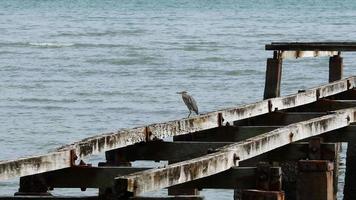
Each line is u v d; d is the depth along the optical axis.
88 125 31.00
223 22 102.19
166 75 47.97
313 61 52.19
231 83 43.84
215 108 35.38
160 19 110.25
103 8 155.25
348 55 55.09
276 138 13.62
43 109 35.06
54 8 153.00
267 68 21.77
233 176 11.75
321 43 21.95
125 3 186.50
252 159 13.98
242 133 15.77
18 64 54.50
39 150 25.97
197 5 177.38
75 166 12.32
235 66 52.00
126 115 33.53
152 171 10.75
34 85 43.66
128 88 42.31
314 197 12.26
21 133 28.83
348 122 16.02
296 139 14.23
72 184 12.29
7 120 31.84
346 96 21.59
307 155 13.91
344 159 22.58
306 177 12.27
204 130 15.73
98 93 40.47
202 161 11.54
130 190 10.32
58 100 37.97
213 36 77.00
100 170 12.23
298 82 44.09
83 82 45.00
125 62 55.62
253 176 11.53
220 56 58.00
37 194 11.90
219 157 11.82
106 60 56.94
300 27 92.25
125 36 78.31
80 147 12.76
